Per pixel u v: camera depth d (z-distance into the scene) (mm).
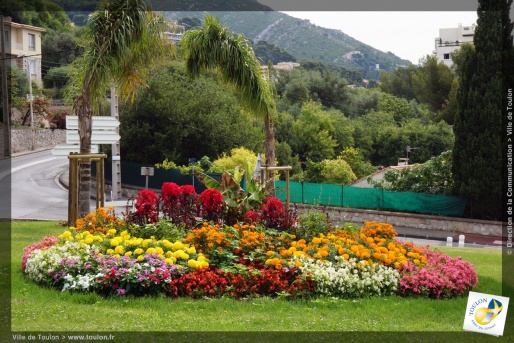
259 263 9359
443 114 53562
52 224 16797
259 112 17297
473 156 27938
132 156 40781
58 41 61688
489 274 11961
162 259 8742
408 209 29938
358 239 10539
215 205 11312
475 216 28156
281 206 11719
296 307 8125
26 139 52188
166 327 6867
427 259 10422
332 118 50812
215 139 41000
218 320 7277
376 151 52562
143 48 15281
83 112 15023
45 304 7723
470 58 27859
